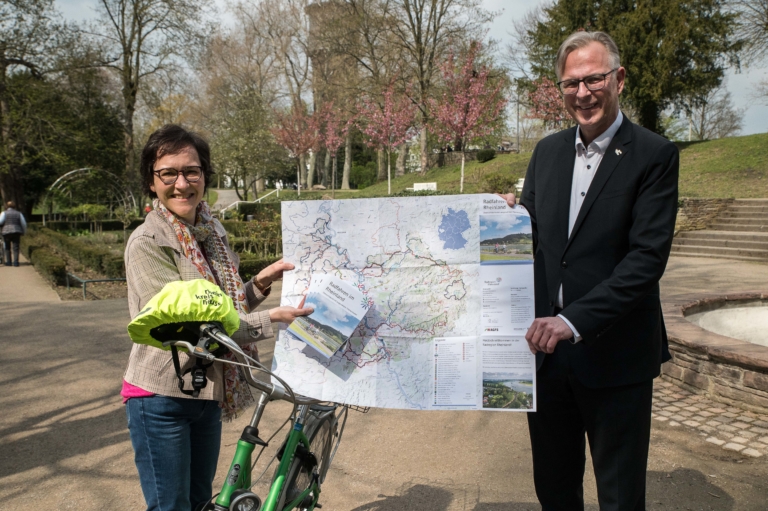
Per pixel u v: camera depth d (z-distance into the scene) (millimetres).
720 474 3072
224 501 1691
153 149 1847
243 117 31500
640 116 27750
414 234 1929
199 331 1574
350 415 3986
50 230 20438
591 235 1915
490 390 1859
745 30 25406
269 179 54031
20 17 21344
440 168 34719
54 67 22359
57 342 6277
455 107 26281
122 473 3201
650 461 3246
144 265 1762
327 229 1957
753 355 3971
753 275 11000
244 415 4020
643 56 25781
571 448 2148
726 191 19000
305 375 1886
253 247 13922
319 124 33125
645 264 1756
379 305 1910
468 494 2887
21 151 22859
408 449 3439
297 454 2033
